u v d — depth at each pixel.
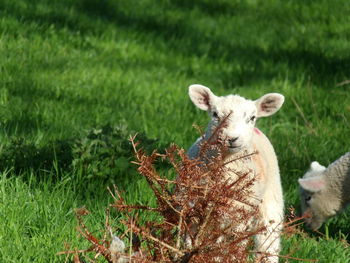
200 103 12.32
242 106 11.71
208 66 25.48
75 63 22.62
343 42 29.00
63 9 27.39
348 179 15.41
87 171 14.14
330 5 34.12
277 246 12.11
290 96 22.12
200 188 8.98
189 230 8.93
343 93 22.67
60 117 17.62
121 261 8.92
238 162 11.55
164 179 9.13
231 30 30.25
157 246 9.09
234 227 9.34
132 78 22.39
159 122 18.67
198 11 32.12
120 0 31.19
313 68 25.17
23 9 26.08
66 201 12.88
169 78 23.39
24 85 19.67
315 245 13.19
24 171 13.96
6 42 22.77
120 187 13.91
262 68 25.47
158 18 30.03
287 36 29.83
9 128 16.45
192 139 17.56
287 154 17.98
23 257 10.73
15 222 11.79
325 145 18.92
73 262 10.45
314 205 15.64
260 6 33.75
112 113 18.75
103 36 25.86
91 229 11.79
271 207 12.71
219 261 9.06
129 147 14.57
